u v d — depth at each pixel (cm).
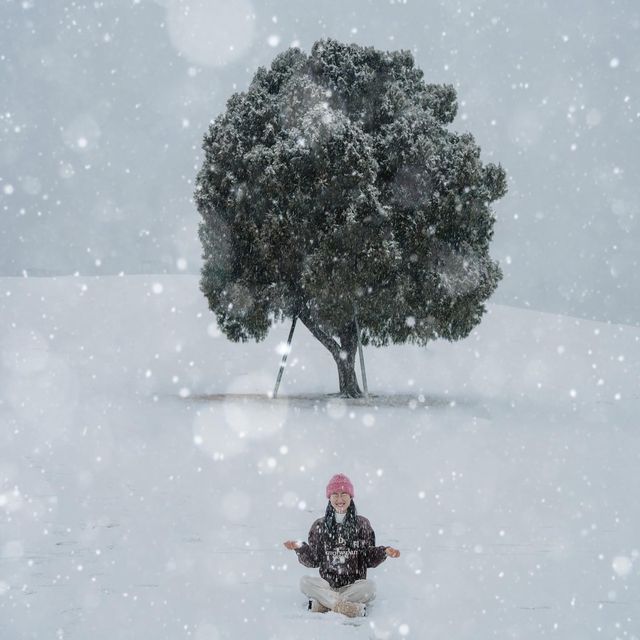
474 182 2397
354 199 2267
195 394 2655
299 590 530
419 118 2462
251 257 2427
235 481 1024
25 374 2934
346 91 2525
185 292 5006
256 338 2614
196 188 2522
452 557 633
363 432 1664
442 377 3419
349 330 2656
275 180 2273
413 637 423
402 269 2403
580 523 783
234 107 2534
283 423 1811
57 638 413
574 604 493
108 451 1286
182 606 479
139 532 703
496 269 2541
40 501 842
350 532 513
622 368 3781
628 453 1418
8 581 529
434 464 1223
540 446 1499
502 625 446
